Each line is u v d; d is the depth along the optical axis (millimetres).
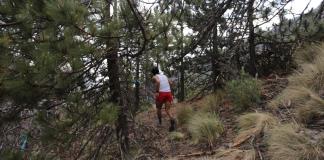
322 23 8977
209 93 12289
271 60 11062
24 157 5516
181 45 7367
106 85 6590
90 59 5805
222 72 10586
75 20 4887
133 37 6344
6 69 5254
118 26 5672
